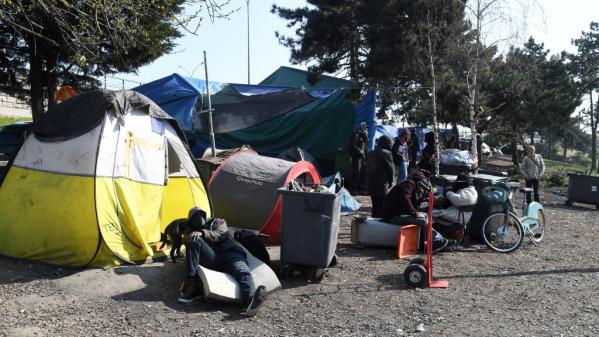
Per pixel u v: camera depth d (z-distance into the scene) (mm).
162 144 8219
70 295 6012
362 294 6344
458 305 6004
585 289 6680
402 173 13703
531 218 9289
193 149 16391
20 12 6230
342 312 5738
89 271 6648
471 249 8758
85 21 6191
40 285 6289
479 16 14391
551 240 9812
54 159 7348
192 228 6449
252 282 5922
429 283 6672
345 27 19969
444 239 8414
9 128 14719
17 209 7383
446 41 15562
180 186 8703
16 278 6508
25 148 7664
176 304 5844
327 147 16188
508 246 8883
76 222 6957
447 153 15000
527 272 7422
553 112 26656
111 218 7074
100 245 6852
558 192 18609
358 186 14836
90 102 7488
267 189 9055
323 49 21250
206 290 5703
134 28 6773
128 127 7641
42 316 5445
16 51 14133
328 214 6652
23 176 7500
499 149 44781
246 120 16297
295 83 23266
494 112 24094
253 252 6930
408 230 8227
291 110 16594
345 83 20938
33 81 14477
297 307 5871
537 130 32062
